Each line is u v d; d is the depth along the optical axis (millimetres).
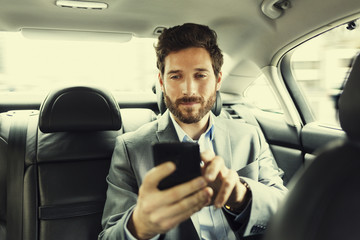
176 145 583
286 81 1862
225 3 1536
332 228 331
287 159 1922
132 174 1185
